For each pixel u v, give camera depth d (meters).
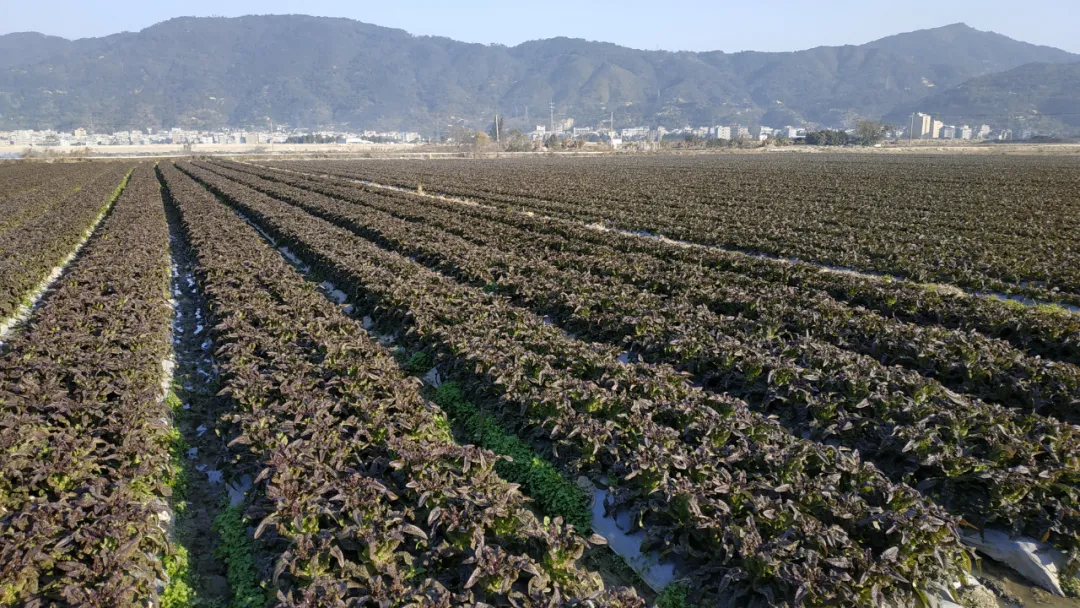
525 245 28.28
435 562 8.19
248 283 20.44
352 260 23.08
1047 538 8.87
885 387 12.06
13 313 20.84
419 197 50.03
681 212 40.22
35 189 60.06
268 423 11.16
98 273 21.50
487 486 9.10
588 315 17.45
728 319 16.61
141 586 7.93
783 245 28.73
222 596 8.70
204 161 129.00
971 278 22.33
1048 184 55.66
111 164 114.44
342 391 12.24
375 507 8.54
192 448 12.62
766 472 9.90
